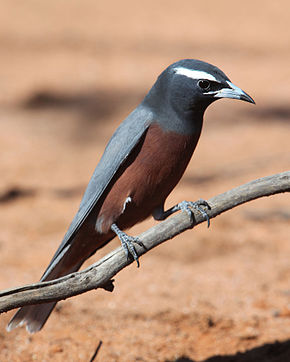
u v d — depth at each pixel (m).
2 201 14.94
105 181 7.47
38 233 13.22
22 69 26.19
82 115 21.67
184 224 6.70
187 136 7.30
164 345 9.34
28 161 17.70
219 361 8.99
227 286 11.10
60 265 7.94
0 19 34.88
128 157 7.42
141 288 10.99
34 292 6.37
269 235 13.27
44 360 8.83
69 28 33.47
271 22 35.94
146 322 9.92
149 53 29.00
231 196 6.62
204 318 9.97
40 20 35.06
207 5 40.94
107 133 20.17
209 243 12.88
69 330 9.60
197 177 16.56
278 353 9.15
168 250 12.59
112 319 9.95
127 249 6.66
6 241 12.72
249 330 9.73
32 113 21.89
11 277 11.03
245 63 27.52
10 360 8.77
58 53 28.64
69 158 18.08
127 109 22.11
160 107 7.33
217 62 27.58
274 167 16.84
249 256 12.33
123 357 8.98
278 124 20.75
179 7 40.22
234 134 20.08
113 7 39.66
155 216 7.88
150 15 37.59
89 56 28.20
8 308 6.32
